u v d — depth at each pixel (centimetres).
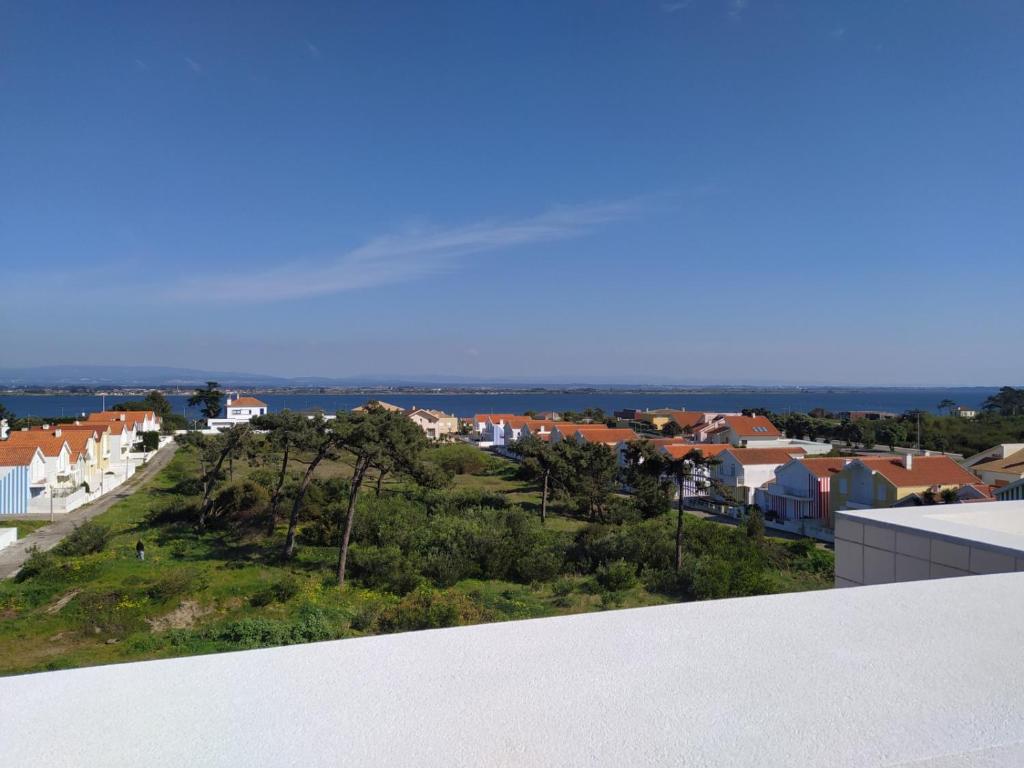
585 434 5309
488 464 5334
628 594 1925
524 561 2175
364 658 186
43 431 3825
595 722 153
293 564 2230
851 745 146
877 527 407
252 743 141
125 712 154
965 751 146
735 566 2098
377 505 2967
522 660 186
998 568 329
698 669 183
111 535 2495
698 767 136
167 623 1644
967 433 6375
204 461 3644
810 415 10500
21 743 140
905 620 224
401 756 138
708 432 6094
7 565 2198
